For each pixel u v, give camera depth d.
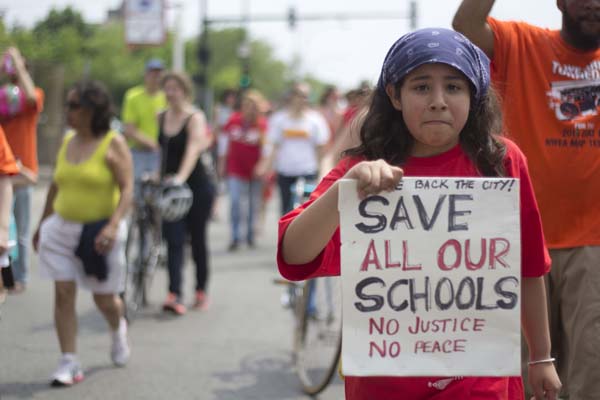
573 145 3.21
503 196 2.11
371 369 2.07
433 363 2.09
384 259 2.08
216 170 15.07
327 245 2.26
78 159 4.95
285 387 4.91
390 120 2.35
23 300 7.17
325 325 5.41
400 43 2.21
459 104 2.17
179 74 7.00
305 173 8.98
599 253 3.15
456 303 2.10
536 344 2.41
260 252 11.01
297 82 9.03
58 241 4.84
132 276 6.71
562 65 3.22
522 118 3.21
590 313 3.11
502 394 2.25
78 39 37.31
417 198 2.09
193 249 7.20
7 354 5.42
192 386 4.86
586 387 3.09
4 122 7.00
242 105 11.05
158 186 6.92
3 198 3.75
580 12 3.12
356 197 2.06
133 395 4.64
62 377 4.77
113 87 49.50
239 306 7.34
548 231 3.23
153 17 21.27
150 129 9.11
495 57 3.24
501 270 2.11
